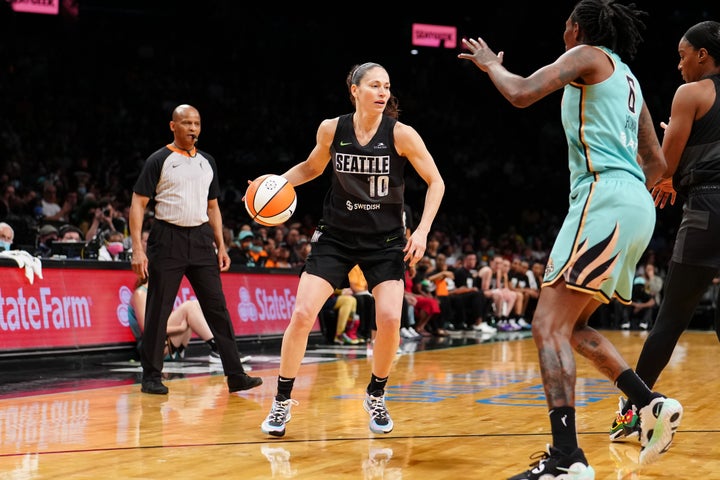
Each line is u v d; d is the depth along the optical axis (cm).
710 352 954
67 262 754
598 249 290
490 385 599
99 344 765
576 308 295
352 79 370
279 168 1945
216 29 2172
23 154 1484
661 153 329
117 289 803
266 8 2283
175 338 763
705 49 368
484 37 2456
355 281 1036
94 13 2070
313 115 2158
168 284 550
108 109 1783
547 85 291
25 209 1170
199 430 402
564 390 283
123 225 995
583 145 303
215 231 586
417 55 2438
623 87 304
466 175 2233
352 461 329
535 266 1587
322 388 573
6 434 388
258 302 986
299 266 1094
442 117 2353
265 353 891
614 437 374
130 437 381
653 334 378
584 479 274
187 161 558
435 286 1307
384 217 374
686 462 329
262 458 334
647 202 299
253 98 2100
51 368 703
